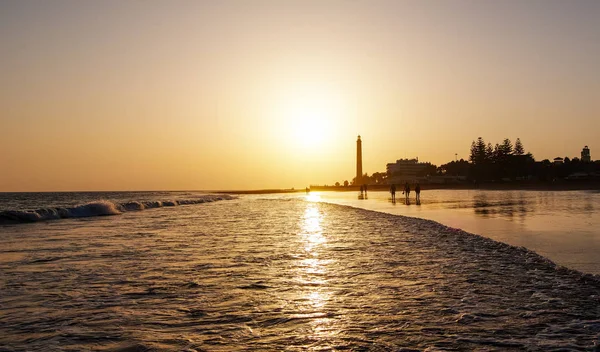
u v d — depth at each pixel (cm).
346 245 1716
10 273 1160
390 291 939
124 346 626
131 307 829
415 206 4709
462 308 797
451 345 611
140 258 1402
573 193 8188
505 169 15538
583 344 609
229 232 2267
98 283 1035
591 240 1669
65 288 984
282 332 682
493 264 1237
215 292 944
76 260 1366
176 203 6419
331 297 895
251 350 607
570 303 821
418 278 1068
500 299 856
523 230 2039
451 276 1084
